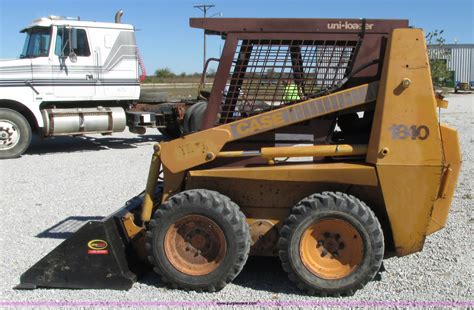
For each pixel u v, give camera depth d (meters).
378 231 4.48
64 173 11.03
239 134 4.76
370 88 4.64
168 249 4.70
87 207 8.12
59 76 13.71
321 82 4.83
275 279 5.04
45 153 14.11
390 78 4.48
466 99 37.44
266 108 4.91
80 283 4.88
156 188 5.33
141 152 14.20
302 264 4.56
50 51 13.58
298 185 4.76
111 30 14.25
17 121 13.16
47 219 7.42
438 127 4.48
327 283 4.55
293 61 4.84
